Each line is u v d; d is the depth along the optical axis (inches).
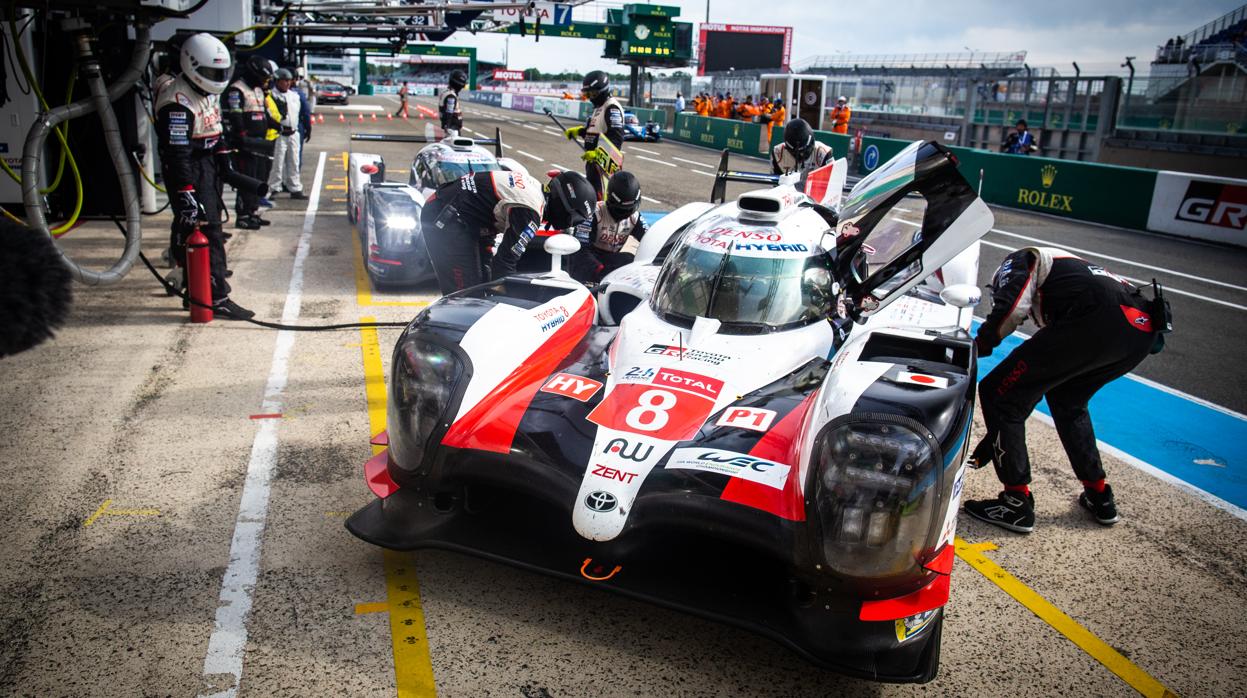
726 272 137.3
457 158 304.3
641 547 108.0
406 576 119.9
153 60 361.4
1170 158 775.7
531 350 126.8
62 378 190.9
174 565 119.7
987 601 121.6
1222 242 482.3
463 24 497.7
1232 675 106.3
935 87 1135.6
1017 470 141.9
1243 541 142.4
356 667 100.1
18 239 36.7
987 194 649.0
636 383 120.9
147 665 98.5
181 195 226.4
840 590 93.4
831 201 225.3
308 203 450.6
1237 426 196.7
